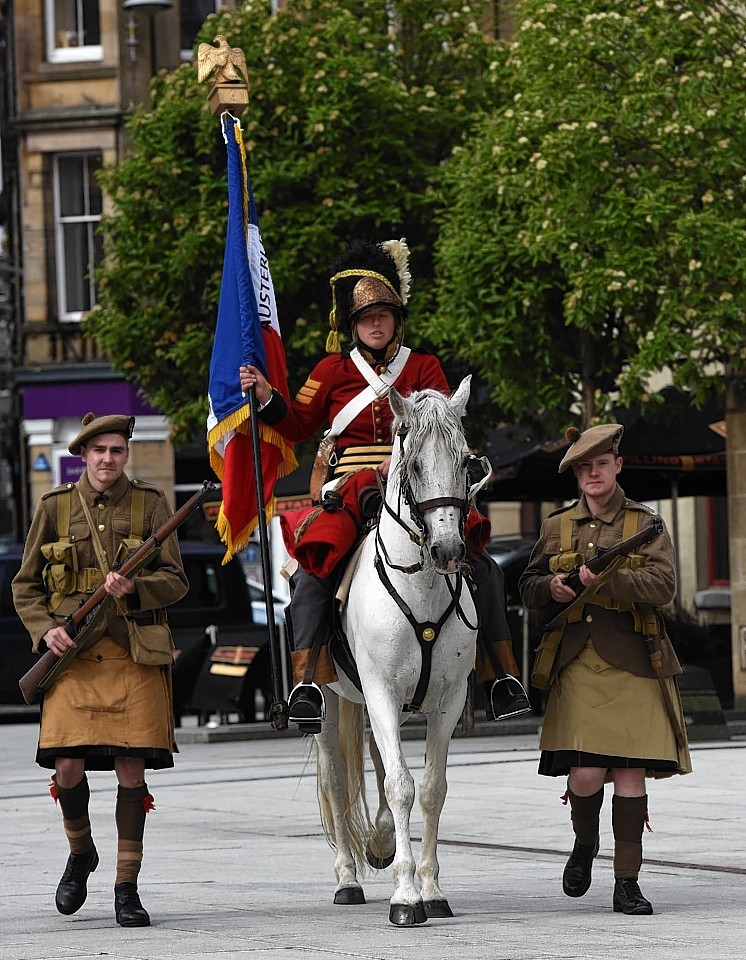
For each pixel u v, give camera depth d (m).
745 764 27.61
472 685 28.16
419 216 43.56
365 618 14.69
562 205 33.47
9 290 68.25
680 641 40.09
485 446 43.25
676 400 37.78
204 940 13.58
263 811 23.48
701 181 33.62
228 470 17.14
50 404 63.66
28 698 14.73
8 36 67.19
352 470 15.63
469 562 15.23
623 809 14.75
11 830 22.17
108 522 15.04
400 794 14.29
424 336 37.75
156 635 14.79
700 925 13.95
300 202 42.81
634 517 14.97
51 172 64.75
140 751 14.57
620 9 34.19
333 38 42.66
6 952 13.15
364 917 14.79
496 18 47.22
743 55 33.62
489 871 17.50
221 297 17.34
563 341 37.75
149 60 63.62
